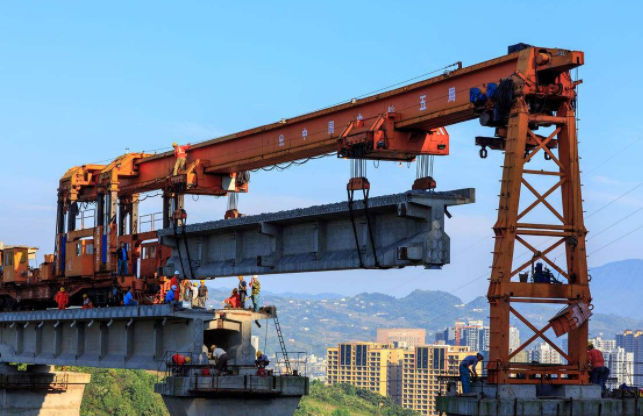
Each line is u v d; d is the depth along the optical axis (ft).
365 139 177.88
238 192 239.30
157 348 183.21
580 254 140.87
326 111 193.57
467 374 135.13
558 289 139.23
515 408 127.85
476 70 157.79
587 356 140.05
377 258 156.46
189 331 174.70
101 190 254.47
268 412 171.12
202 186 230.89
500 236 137.28
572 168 142.00
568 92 143.43
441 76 165.37
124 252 232.12
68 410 278.05
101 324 201.57
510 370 134.72
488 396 133.69
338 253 168.35
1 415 266.77
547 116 141.59
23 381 270.87
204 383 164.66
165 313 173.27
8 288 278.67
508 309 135.95
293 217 174.09
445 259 146.20
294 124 203.31
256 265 188.85
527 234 137.90
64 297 224.74
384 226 156.87
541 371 136.26
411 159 193.16
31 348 236.02
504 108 143.74
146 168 251.60
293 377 172.86
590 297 140.36
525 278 139.85
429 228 146.10
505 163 139.03
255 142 215.10
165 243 217.77
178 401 164.66
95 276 241.76
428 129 179.22
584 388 136.56
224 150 225.76
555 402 130.00
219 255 204.74
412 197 144.97
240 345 179.32
